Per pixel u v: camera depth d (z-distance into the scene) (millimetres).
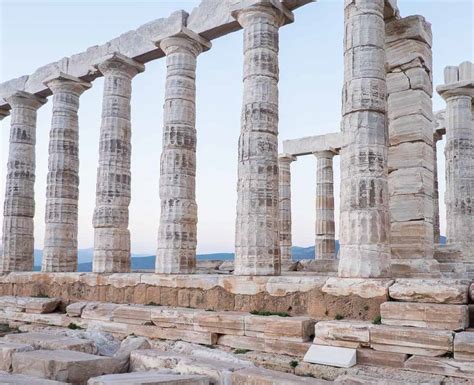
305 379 7645
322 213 29281
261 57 15852
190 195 18125
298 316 13039
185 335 14297
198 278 15812
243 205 15328
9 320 19531
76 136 23109
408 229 14523
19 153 24625
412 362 9883
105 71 20766
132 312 15945
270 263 14969
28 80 24938
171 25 18875
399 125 15047
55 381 7461
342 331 11023
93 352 10039
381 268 12383
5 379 7508
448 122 22219
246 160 15492
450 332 9898
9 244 23828
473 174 21656
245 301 14430
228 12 17578
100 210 19797
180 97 18312
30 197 24750
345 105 13430
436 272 14172
